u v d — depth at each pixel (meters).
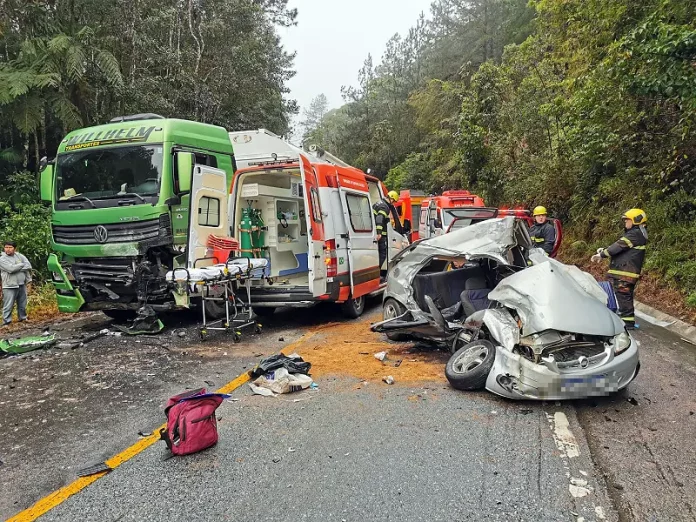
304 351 6.63
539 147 18.89
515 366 4.55
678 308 8.90
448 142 33.38
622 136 12.05
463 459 3.65
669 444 3.88
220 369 5.96
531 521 2.90
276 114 25.31
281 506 3.08
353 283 8.64
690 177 11.16
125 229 7.65
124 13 16.55
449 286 6.91
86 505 3.14
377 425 4.26
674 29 8.55
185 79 18.38
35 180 14.03
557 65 18.14
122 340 7.49
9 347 6.86
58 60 13.67
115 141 7.94
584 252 14.53
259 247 8.87
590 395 4.39
